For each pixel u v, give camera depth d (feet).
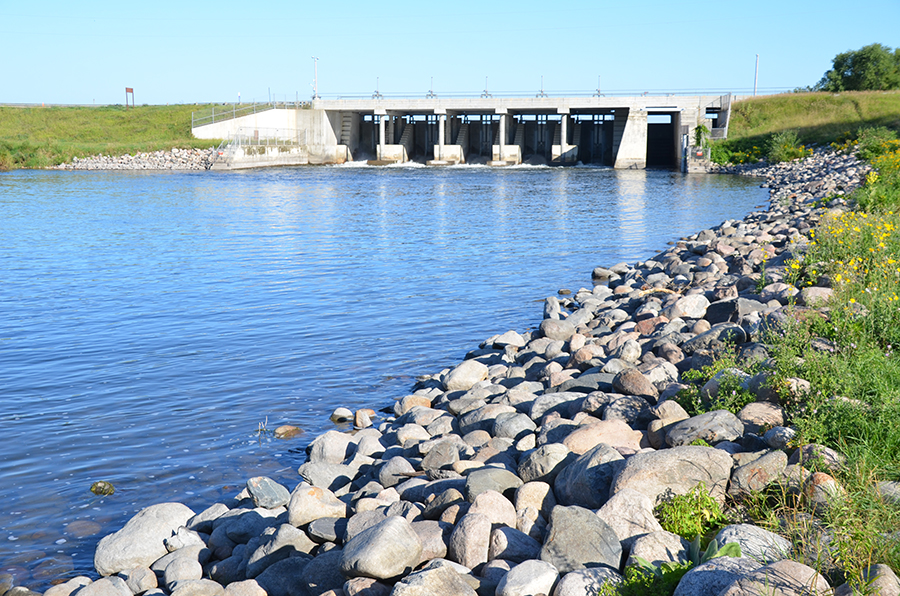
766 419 26.27
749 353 32.89
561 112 285.64
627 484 22.12
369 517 23.68
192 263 84.79
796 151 234.79
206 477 32.04
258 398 41.86
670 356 38.11
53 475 32.07
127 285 72.43
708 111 289.12
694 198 164.55
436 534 21.93
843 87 302.66
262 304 64.59
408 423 35.78
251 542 24.91
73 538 27.12
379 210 144.15
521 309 63.36
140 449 34.83
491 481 24.58
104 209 142.72
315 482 29.73
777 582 15.80
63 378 45.11
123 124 325.01
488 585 19.47
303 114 306.96
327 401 41.57
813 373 28.02
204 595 21.76
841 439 22.45
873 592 15.67
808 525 19.16
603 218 129.49
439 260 86.99
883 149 165.07
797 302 41.34
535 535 22.18
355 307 63.57
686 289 60.70
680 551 19.33
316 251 93.56
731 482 22.17
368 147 338.54
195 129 309.01
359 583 19.81
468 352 50.08
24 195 170.50
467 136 322.75
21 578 24.58
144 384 44.04
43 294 68.39
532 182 216.54
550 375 39.14
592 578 18.13
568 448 26.43
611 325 52.06
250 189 191.83
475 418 34.22
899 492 19.56
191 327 57.00
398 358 49.55
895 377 26.53
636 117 280.51
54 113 330.75
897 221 58.70
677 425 26.35
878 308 33.37
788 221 94.32
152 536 25.81
